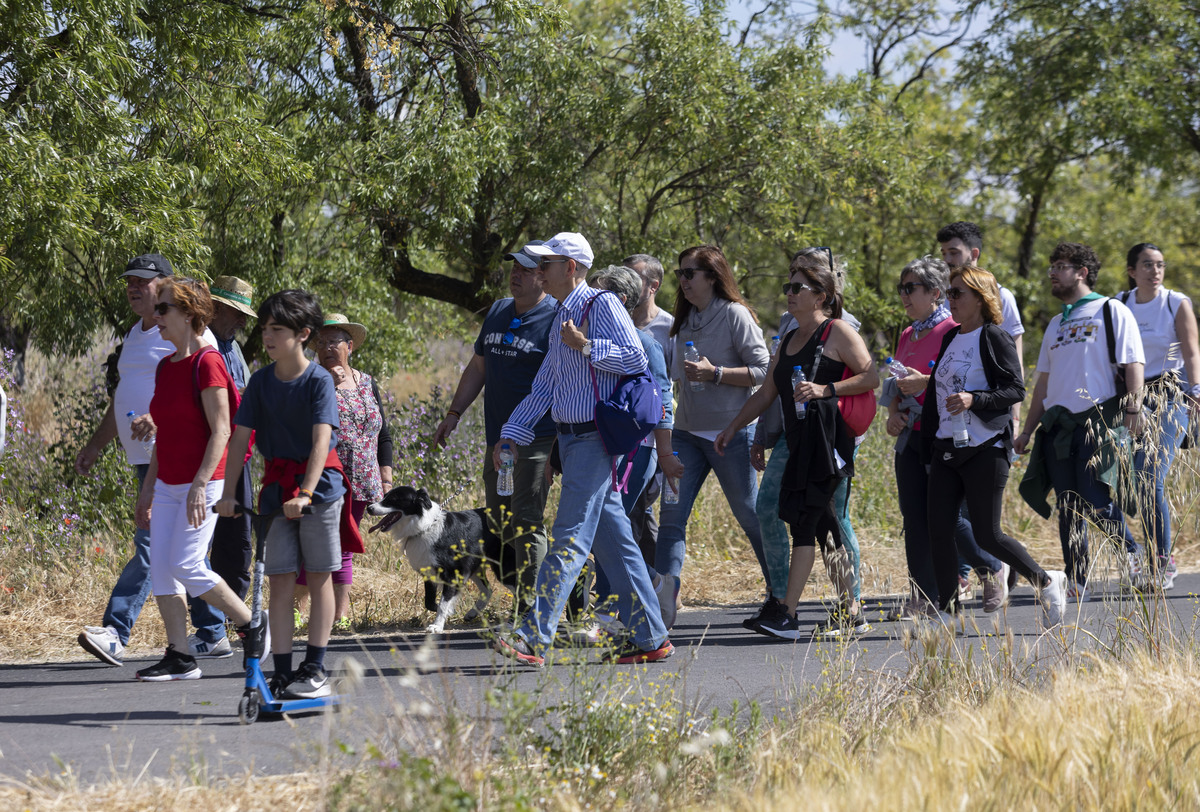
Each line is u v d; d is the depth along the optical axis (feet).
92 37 46.73
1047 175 111.55
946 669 22.20
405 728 17.17
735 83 73.20
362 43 62.59
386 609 34.47
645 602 26.03
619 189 75.51
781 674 24.93
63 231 44.11
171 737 20.44
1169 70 99.55
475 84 68.28
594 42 73.72
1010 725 17.93
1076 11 104.22
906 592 36.42
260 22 61.67
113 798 16.78
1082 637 25.07
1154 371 35.81
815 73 78.02
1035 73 105.50
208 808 16.37
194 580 23.61
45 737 20.49
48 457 47.52
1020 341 34.12
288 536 22.22
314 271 68.33
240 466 22.18
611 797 16.85
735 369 30.60
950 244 34.65
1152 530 27.66
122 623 28.27
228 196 59.88
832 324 28.86
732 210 74.38
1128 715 18.35
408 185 62.44
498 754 17.78
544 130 71.36
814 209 87.45
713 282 31.30
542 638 24.85
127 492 45.68
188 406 23.43
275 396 21.84
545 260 25.67
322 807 15.42
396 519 31.65
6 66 45.65
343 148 62.69
